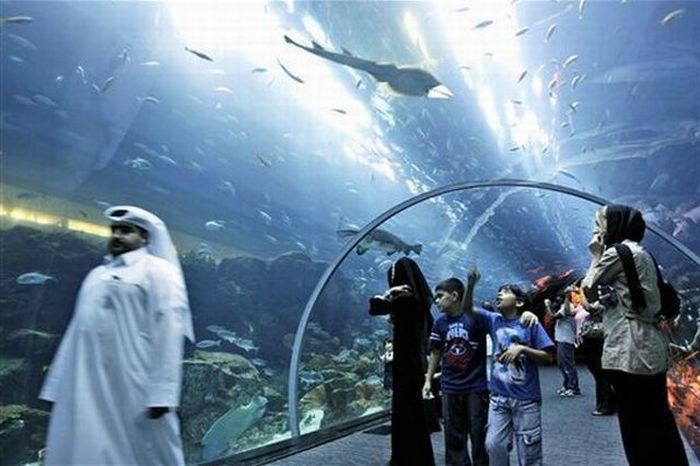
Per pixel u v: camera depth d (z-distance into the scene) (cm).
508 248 2845
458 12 1388
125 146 1694
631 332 371
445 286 531
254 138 1875
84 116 1456
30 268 1141
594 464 599
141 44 1462
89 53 1385
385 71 1100
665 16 1425
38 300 1107
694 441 630
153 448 306
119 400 303
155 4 1377
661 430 360
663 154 1716
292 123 1786
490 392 479
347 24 1373
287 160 1938
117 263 336
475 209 2375
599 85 1633
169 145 1836
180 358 315
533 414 457
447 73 1545
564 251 2783
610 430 788
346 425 863
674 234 1650
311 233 2189
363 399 1140
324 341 1659
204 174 1989
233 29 1452
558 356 1202
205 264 1576
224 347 1409
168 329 312
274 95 1683
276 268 1661
